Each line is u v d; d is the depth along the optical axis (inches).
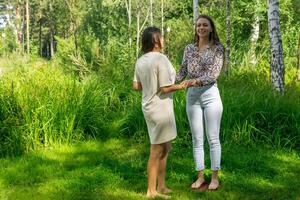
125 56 475.5
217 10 789.9
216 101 216.7
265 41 606.2
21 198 213.2
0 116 287.6
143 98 202.4
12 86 298.8
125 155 279.1
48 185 228.5
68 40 597.0
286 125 297.6
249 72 452.1
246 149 284.5
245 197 212.5
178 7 1194.6
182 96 313.9
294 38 670.5
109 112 349.1
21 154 279.4
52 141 297.7
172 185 227.0
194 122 221.8
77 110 312.8
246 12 732.7
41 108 295.7
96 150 289.4
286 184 229.0
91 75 404.2
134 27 1151.6
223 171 246.4
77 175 242.1
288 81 489.1
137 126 319.0
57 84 333.4
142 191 219.8
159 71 194.9
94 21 1291.8
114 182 231.6
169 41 745.6
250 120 299.7
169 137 201.6
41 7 2135.8
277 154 276.5
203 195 214.4
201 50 216.8
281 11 703.1
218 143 220.5
